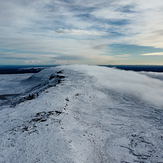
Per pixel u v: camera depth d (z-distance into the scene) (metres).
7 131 13.06
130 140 15.09
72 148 10.86
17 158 9.36
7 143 10.99
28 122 14.91
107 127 17.69
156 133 17.16
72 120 17.05
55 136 12.13
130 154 12.54
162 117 22.72
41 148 10.46
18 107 20.56
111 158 11.67
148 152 13.06
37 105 20.91
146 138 15.77
